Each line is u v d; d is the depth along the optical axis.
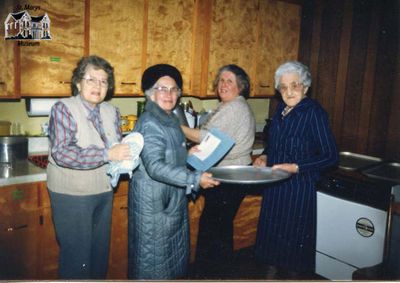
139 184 1.70
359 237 2.24
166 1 2.46
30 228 2.02
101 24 2.23
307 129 1.99
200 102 3.22
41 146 2.47
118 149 1.65
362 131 2.82
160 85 1.71
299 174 2.04
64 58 2.14
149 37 2.43
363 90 2.78
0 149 2.10
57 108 1.74
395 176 2.33
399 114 2.59
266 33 2.95
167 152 1.68
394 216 1.88
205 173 1.68
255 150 2.86
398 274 1.84
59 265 1.89
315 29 3.04
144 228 1.70
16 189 1.94
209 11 2.60
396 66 2.58
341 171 2.43
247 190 2.50
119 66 2.35
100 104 1.92
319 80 3.06
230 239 2.59
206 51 2.66
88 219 1.83
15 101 2.40
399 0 2.53
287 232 2.10
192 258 2.65
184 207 1.81
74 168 1.72
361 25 2.75
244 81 2.31
